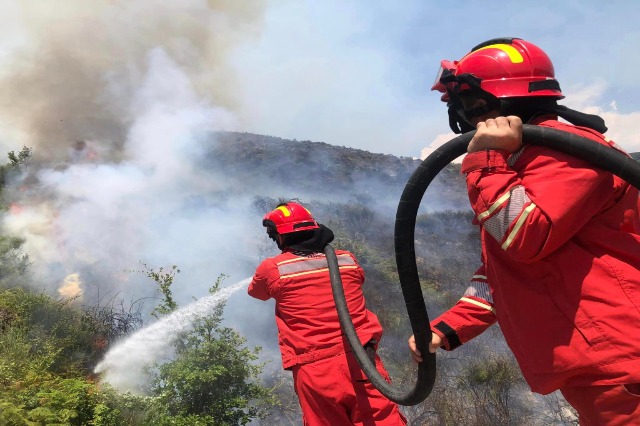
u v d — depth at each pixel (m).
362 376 2.92
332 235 3.34
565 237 1.49
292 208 3.37
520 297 1.58
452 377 5.22
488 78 1.71
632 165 1.44
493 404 4.78
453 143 1.66
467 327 1.88
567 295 1.51
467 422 4.60
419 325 1.80
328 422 2.92
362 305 3.20
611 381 1.42
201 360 4.29
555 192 1.46
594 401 1.47
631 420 1.40
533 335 1.56
